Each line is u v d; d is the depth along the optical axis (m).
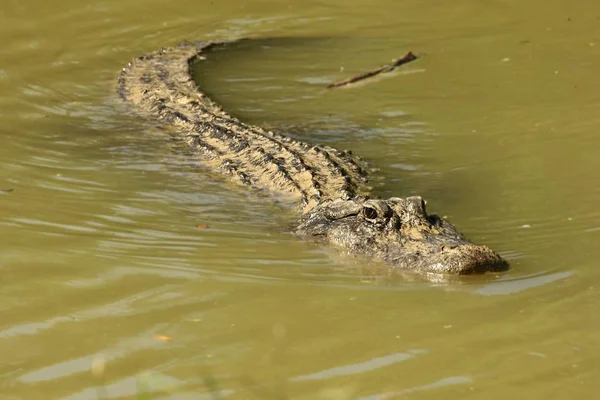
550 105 42.66
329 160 35.56
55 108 44.06
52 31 56.38
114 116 43.16
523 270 26.53
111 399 19.38
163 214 31.28
